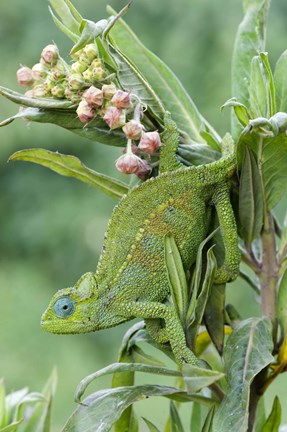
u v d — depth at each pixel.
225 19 3.30
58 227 3.47
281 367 0.99
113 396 0.96
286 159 0.96
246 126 0.95
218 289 0.97
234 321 1.00
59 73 0.95
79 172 1.00
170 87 1.01
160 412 2.36
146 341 0.98
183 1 3.33
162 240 0.95
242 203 0.97
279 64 0.98
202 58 3.29
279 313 0.99
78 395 0.94
